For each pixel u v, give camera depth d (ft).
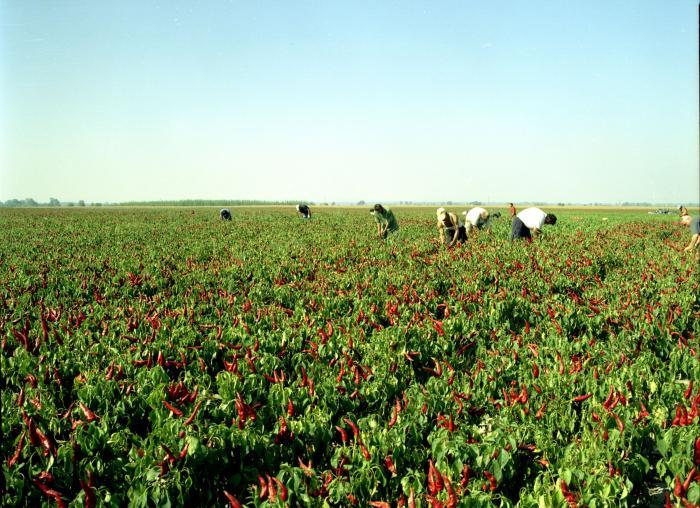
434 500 13.87
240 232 105.40
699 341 28.60
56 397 20.39
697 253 55.21
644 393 20.65
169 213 243.81
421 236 88.17
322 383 20.42
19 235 105.50
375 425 17.60
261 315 30.40
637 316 31.68
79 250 73.31
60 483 15.37
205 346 24.94
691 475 14.43
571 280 43.88
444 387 20.63
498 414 19.53
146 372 21.02
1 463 15.16
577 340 28.43
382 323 32.55
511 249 57.57
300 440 17.29
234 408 18.54
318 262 54.85
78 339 24.68
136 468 14.98
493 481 15.24
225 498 16.85
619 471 15.84
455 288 38.37
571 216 197.06
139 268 51.80
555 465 16.20
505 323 30.89
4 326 27.02
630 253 62.75
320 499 14.38
